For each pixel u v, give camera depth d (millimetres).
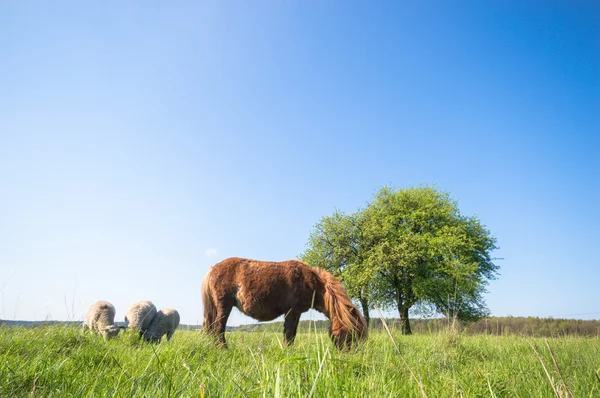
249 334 7070
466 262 31328
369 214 33844
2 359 3602
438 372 4512
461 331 8023
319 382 2426
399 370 3967
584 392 3422
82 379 3322
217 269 8406
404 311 31016
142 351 5121
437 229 32344
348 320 6738
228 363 4426
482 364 5465
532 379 3930
